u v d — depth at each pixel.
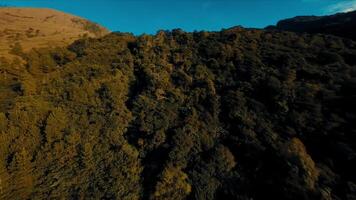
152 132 39.44
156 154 36.75
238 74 48.28
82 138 40.56
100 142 40.41
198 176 32.41
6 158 35.84
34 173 35.59
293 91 38.78
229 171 31.89
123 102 47.53
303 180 26.97
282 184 27.78
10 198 32.47
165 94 47.34
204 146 35.56
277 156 30.45
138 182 34.38
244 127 36.12
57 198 33.59
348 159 27.98
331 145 30.14
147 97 46.81
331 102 35.34
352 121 31.50
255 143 33.22
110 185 34.41
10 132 37.50
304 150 30.77
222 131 37.31
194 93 45.00
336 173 27.75
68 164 37.62
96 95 47.88
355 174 26.59
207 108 41.84
